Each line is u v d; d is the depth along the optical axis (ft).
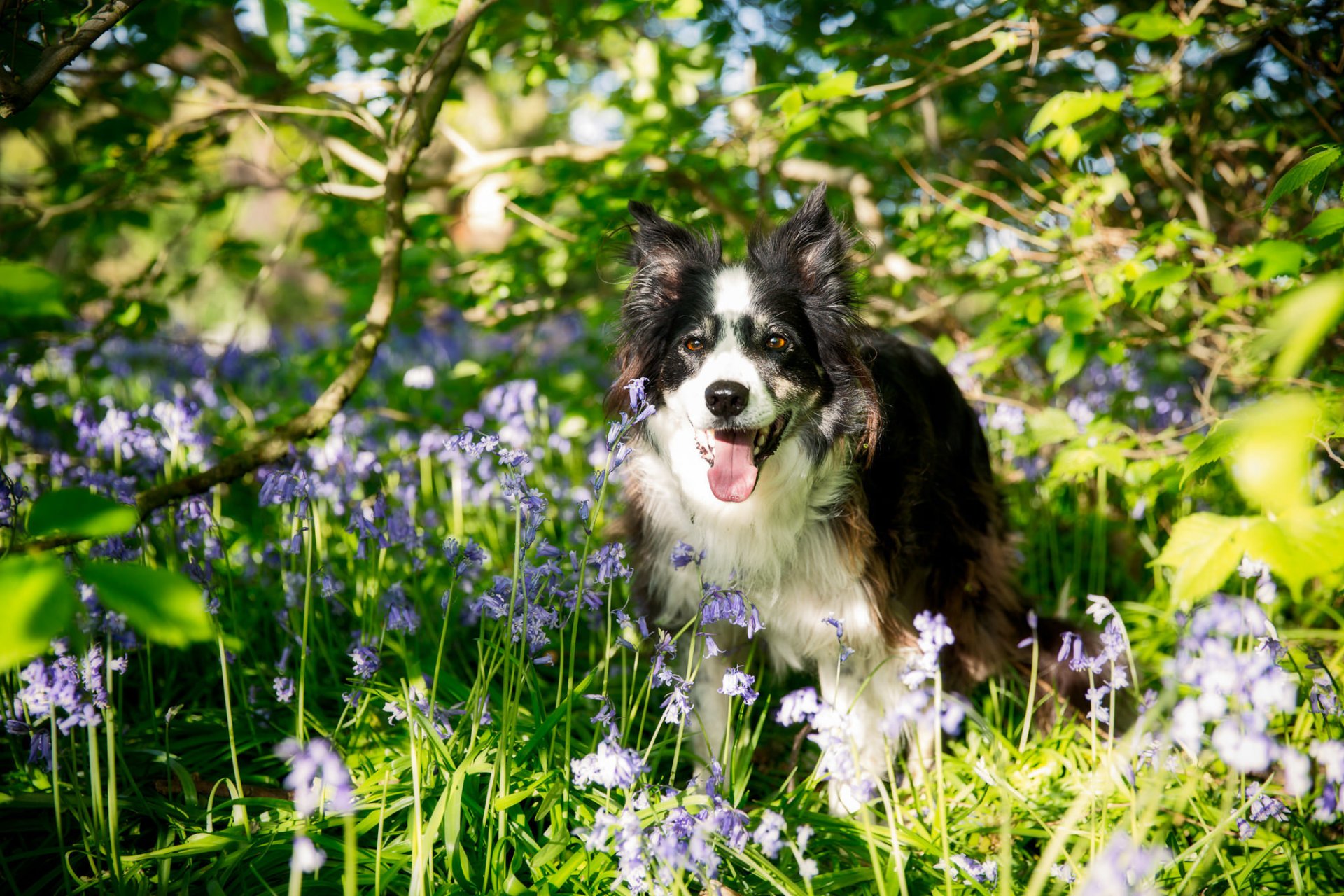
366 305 17.52
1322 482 14.16
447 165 34.53
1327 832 9.23
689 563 10.06
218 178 22.16
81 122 16.89
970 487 13.30
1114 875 5.71
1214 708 5.78
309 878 8.18
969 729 11.37
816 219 11.95
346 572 14.19
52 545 8.88
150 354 21.17
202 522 11.60
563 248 17.16
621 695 11.80
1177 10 14.35
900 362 13.00
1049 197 17.26
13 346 16.17
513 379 19.79
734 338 11.21
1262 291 14.79
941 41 17.99
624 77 18.58
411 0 11.08
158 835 9.02
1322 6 13.51
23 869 8.66
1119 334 15.06
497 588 9.12
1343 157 8.84
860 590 11.31
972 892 8.22
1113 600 15.17
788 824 9.05
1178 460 11.85
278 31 11.40
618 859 8.27
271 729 10.98
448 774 8.54
